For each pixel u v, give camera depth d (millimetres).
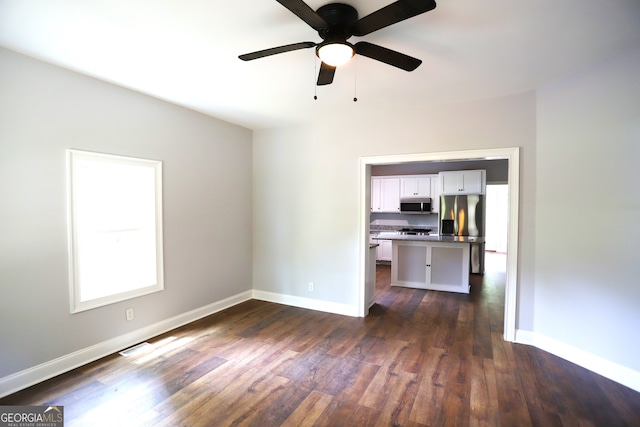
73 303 2670
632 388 2367
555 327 2928
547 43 2174
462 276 5121
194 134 3748
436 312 4145
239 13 1834
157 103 3322
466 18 1872
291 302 4434
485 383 2471
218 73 2674
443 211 6773
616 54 2354
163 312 3441
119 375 2576
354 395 2324
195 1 1719
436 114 3492
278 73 2674
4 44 2203
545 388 2396
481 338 3307
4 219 2293
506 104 3170
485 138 3266
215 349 3057
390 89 3033
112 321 2969
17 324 2359
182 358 2873
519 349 3043
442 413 2121
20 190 2369
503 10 1792
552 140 2914
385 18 1552
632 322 2379
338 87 2986
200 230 3857
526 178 3105
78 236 2713
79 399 2258
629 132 2377
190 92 3135
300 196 4324
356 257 3977
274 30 2029
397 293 5094
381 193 8008
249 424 2023
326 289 4176
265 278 4641
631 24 1935
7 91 2291
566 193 2814
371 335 3398
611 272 2504
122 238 3154
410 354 2959
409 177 7746
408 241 5418
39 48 2264
